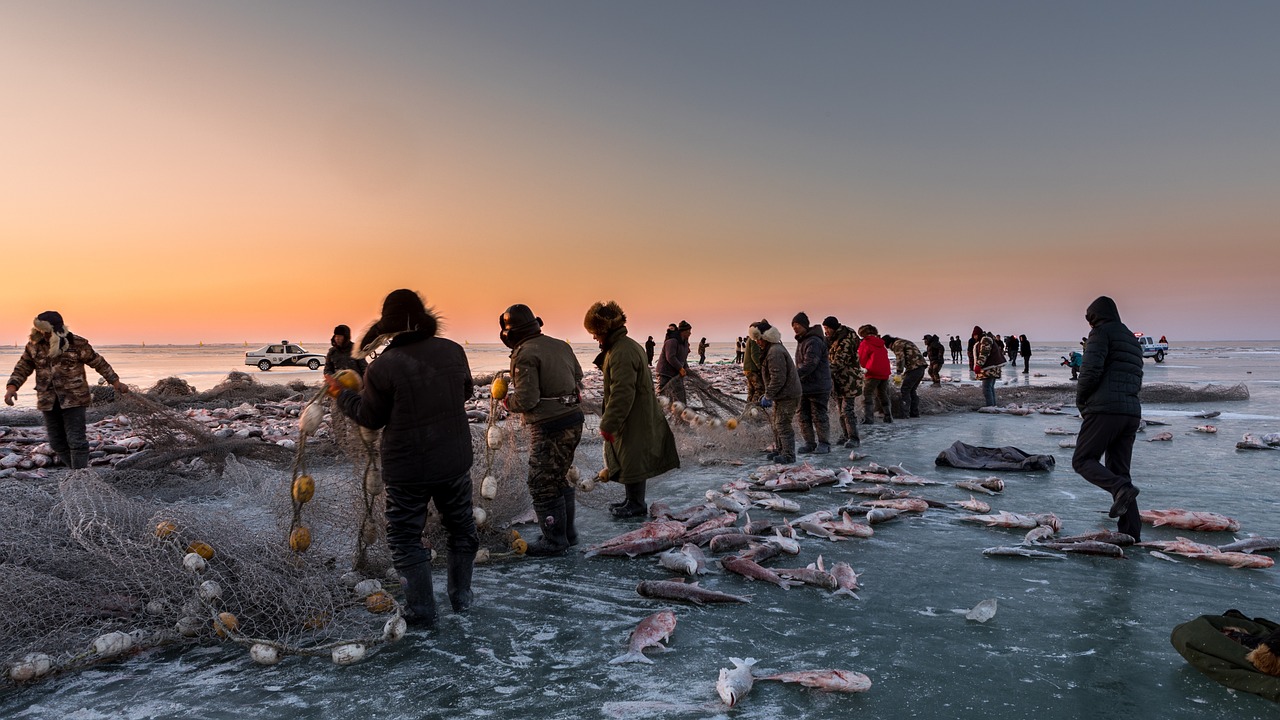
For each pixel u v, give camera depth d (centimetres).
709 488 731
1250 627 315
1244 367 3512
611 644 342
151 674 312
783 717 270
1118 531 519
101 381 2770
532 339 489
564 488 512
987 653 326
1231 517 588
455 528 385
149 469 719
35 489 472
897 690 291
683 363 1073
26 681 300
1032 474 786
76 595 349
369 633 352
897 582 430
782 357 855
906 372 1391
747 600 393
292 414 1462
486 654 331
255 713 278
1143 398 1720
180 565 369
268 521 570
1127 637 342
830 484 735
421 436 355
